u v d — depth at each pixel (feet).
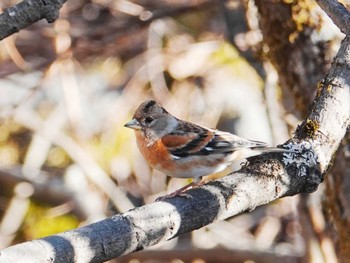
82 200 45.01
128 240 15.69
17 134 47.80
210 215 16.79
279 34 29.53
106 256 15.47
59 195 45.09
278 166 17.61
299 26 28.91
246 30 41.22
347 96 18.66
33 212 45.57
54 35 45.09
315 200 34.68
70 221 45.70
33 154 45.47
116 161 46.24
